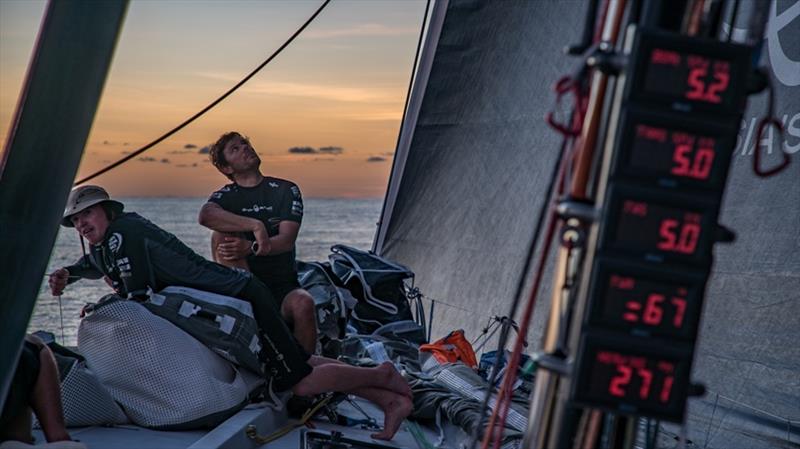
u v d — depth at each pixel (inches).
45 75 131.8
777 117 243.8
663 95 108.7
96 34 132.6
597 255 110.1
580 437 121.8
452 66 404.8
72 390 177.8
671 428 245.8
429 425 218.2
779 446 231.1
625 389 110.7
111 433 180.2
